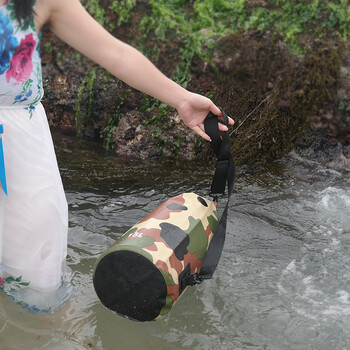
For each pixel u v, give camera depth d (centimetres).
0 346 218
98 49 208
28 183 210
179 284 220
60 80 411
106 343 225
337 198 343
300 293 259
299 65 378
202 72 391
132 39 404
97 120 405
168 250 220
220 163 248
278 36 385
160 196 342
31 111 207
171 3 412
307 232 308
